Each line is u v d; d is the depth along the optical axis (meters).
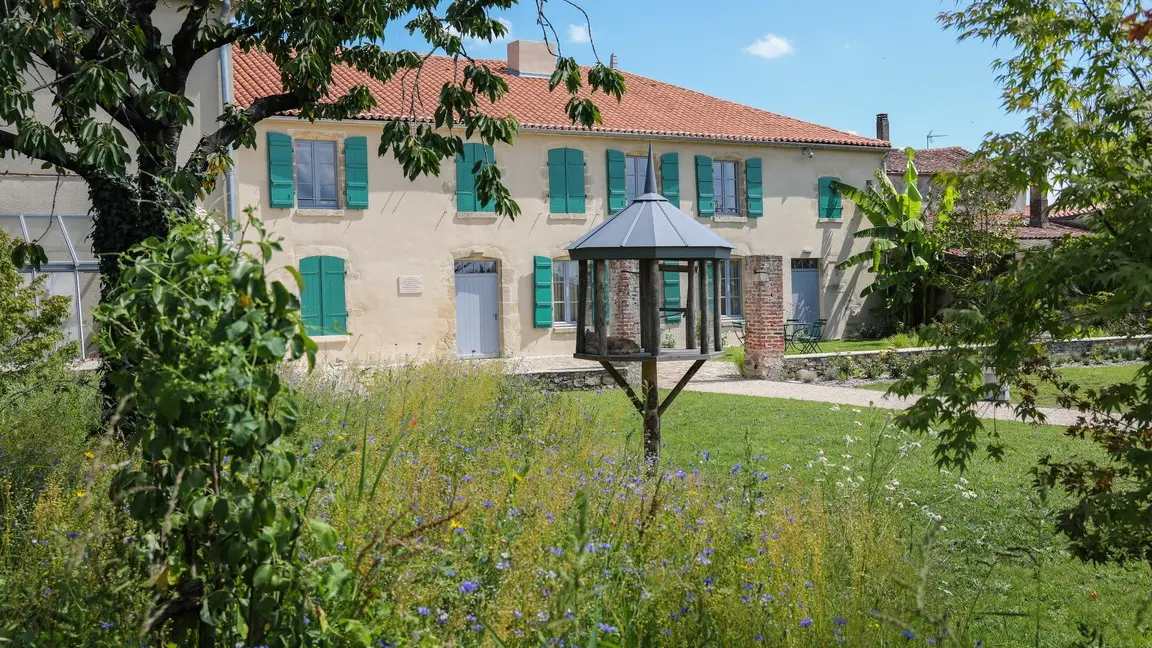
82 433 5.87
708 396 14.47
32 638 2.61
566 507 3.89
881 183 24.30
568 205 20.94
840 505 4.68
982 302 3.78
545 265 20.64
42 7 6.42
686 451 8.40
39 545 3.18
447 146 8.43
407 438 5.79
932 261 22.28
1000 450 4.11
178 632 2.56
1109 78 3.96
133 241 7.06
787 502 4.43
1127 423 3.77
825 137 24.59
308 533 2.74
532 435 6.71
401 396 7.83
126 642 2.53
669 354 6.78
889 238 23.03
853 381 17.48
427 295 19.44
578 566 2.78
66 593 2.71
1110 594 5.05
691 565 3.52
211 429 2.46
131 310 2.53
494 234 20.16
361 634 2.47
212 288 2.51
